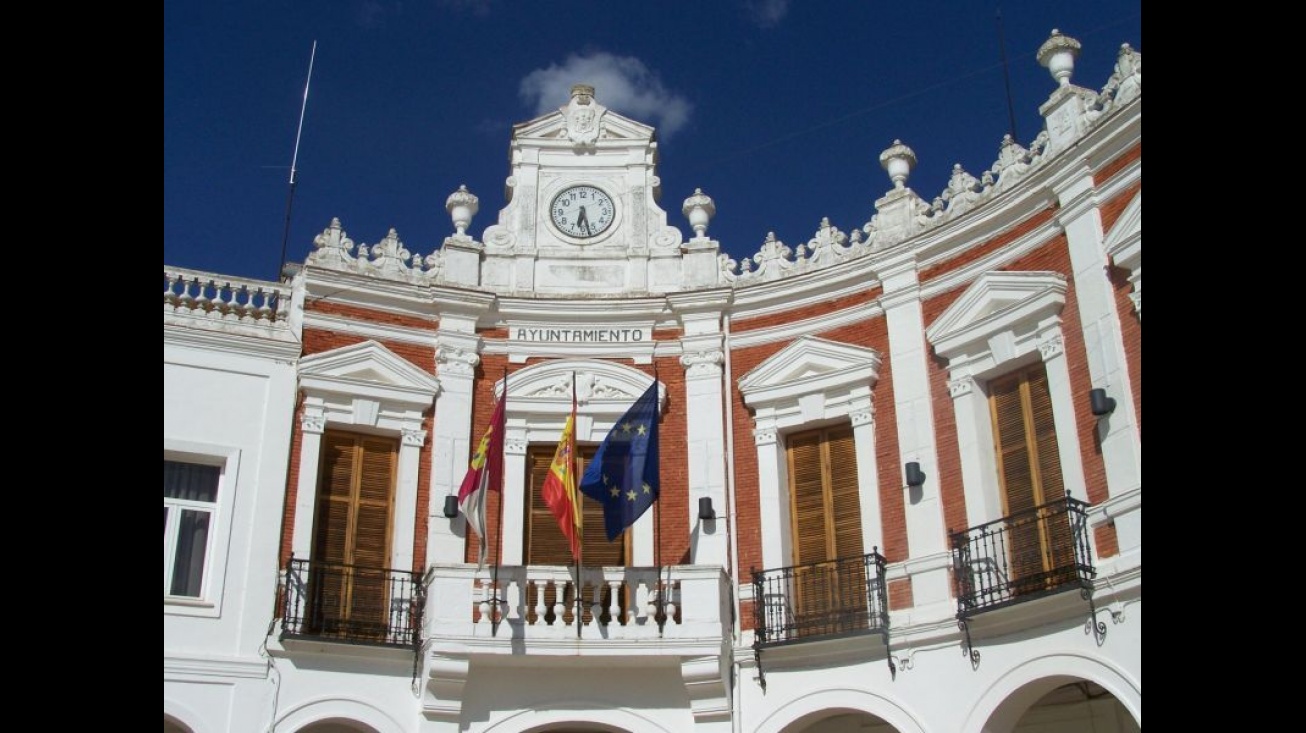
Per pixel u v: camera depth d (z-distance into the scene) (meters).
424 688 18.50
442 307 21.50
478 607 18.69
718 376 21.23
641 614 18.81
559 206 22.77
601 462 19.12
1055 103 19.47
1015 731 19.22
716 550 20.06
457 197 22.61
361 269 21.45
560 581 18.81
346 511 20.09
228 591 18.77
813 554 20.06
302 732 19.22
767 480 20.42
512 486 20.66
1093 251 18.16
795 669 18.92
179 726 18.34
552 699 18.73
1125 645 16.16
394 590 19.48
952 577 18.41
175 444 19.25
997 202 19.58
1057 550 17.66
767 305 21.55
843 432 20.53
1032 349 18.72
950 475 19.09
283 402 20.08
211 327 20.12
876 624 18.48
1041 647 17.06
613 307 21.78
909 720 17.92
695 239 22.42
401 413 20.73
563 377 21.39
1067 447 17.94
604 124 23.31
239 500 19.30
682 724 18.72
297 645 18.58
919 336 20.08
